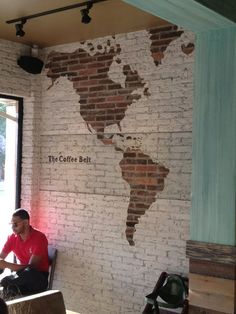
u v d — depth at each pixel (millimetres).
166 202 4504
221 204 3193
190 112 4352
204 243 3242
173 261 4441
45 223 5477
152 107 4617
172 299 4223
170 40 4488
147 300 4203
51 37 5078
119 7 4016
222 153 3197
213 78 3252
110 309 4887
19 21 4496
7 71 5246
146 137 4664
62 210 5332
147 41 4656
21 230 4668
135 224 4715
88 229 5094
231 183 3152
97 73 5055
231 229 3150
